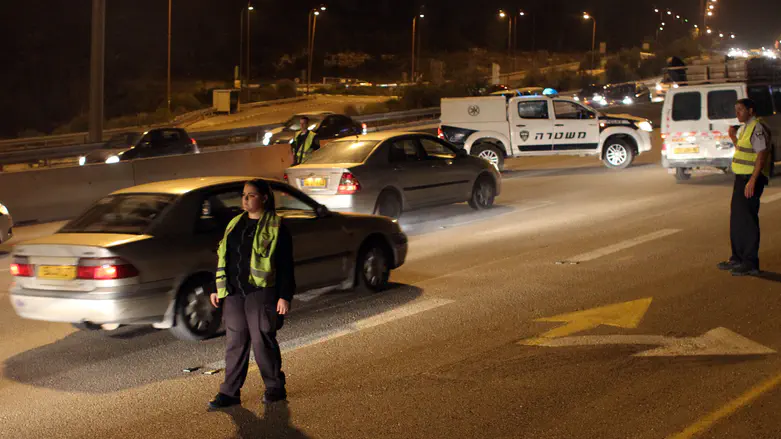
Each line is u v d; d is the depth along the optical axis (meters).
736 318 7.88
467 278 10.11
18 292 7.64
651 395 5.96
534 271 10.32
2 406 6.29
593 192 17.73
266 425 5.66
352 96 77.38
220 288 5.93
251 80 100.62
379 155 13.77
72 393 6.53
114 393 6.48
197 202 7.95
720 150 17.64
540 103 21.47
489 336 7.60
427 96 59.84
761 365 6.55
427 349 7.28
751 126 9.41
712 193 16.67
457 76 96.31
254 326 5.89
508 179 21.03
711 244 11.53
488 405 5.87
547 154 21.48
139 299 7.34
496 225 14.09
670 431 5.33
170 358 7.37
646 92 53.12
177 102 64.31
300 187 13.51
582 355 6.94
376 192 13.45
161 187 8.20
